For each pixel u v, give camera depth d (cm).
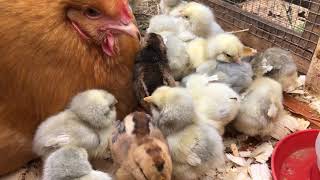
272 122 39
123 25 35
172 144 34
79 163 31
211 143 34
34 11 33
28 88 34
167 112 33
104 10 34
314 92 46
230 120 38
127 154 32
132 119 34
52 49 33
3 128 35
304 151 40
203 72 41
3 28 33
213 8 57
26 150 37
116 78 37
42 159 36
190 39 45
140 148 31
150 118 34
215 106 37
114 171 35
